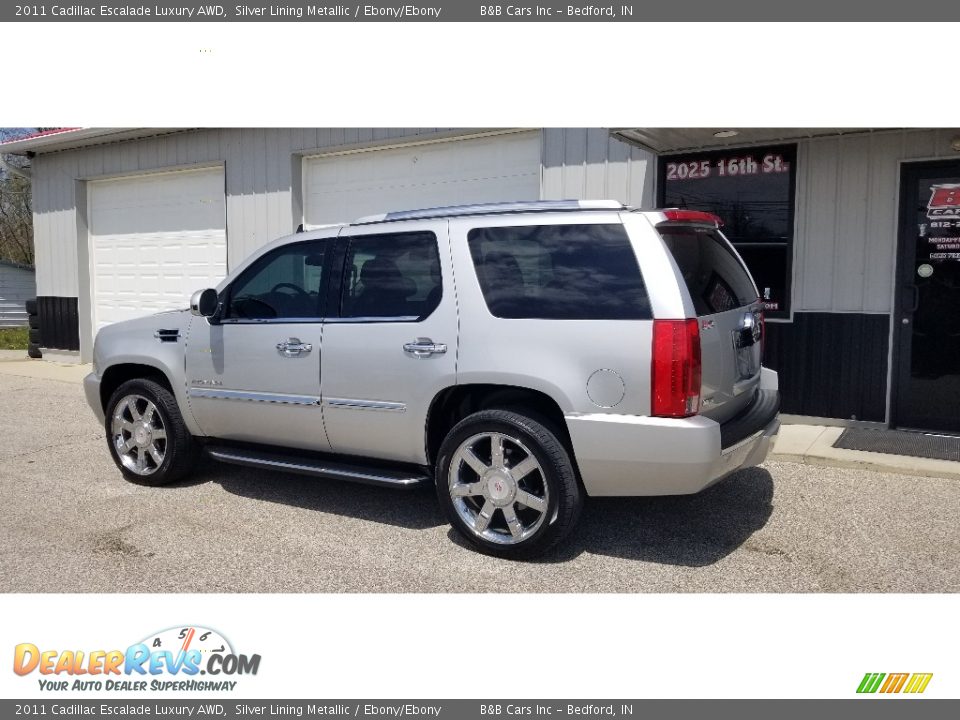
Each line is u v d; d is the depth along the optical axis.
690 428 3.84
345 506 5.31
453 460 4.43
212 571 4.25
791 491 5.47
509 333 4.23
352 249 4.87
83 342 12.62
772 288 7.29
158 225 11.76
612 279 4.05
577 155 8.02
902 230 6.75
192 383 5.43
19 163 14.86
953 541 4.57
